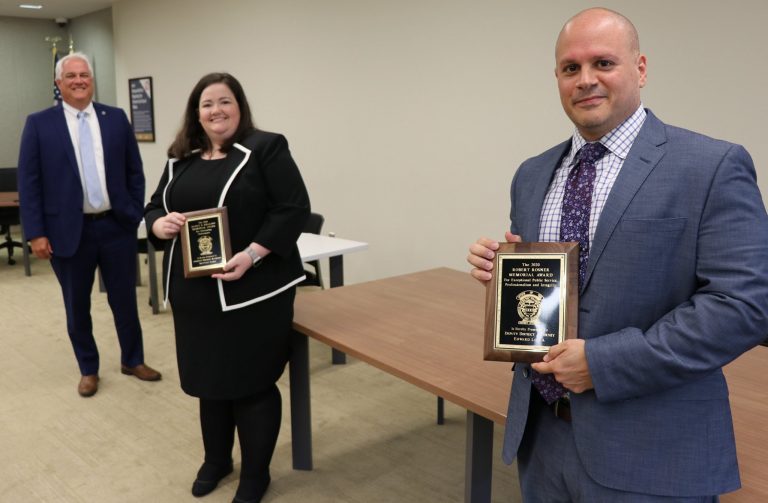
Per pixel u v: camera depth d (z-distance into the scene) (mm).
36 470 2463
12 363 3553
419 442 2707
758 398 1532
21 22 7719
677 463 993
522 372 1210
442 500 2287
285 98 5227
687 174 959
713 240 928
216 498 2291
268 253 1984
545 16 3379
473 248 1196
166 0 6289
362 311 2297
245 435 2168
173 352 3725
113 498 2287
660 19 2973
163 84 6582
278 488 2352
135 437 2730
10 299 4875
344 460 2555
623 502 1033
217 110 1973
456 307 2340
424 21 4023
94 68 7629
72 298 3033
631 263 990
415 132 4227
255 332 2014
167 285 2053
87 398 3104
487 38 3682
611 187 1048
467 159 3928
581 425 1062
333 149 4887
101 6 7070
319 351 3789
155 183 7016
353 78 4598
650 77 3059
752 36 2691
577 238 1104
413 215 4352
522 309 1115
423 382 1672
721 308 893
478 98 3797
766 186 2746
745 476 1198
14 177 6441
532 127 3543
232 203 1952
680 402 990
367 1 4371
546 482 1236
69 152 2881
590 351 983
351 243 3693
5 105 7746
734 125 2805
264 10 5238
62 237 2918
